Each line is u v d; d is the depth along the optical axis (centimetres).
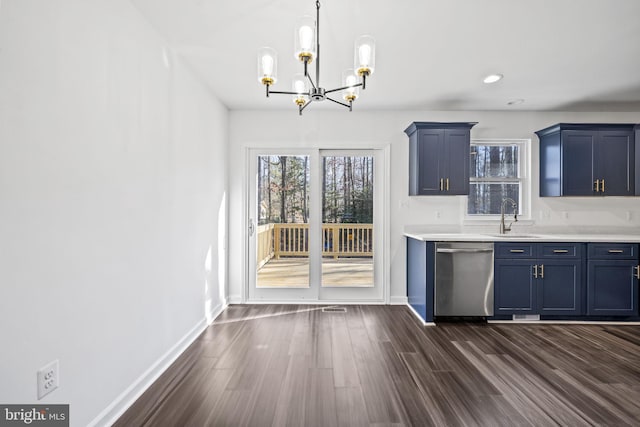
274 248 419
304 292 416
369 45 180
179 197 269
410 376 229
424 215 414
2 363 122
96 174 170
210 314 341
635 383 222
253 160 418
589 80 323
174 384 219
